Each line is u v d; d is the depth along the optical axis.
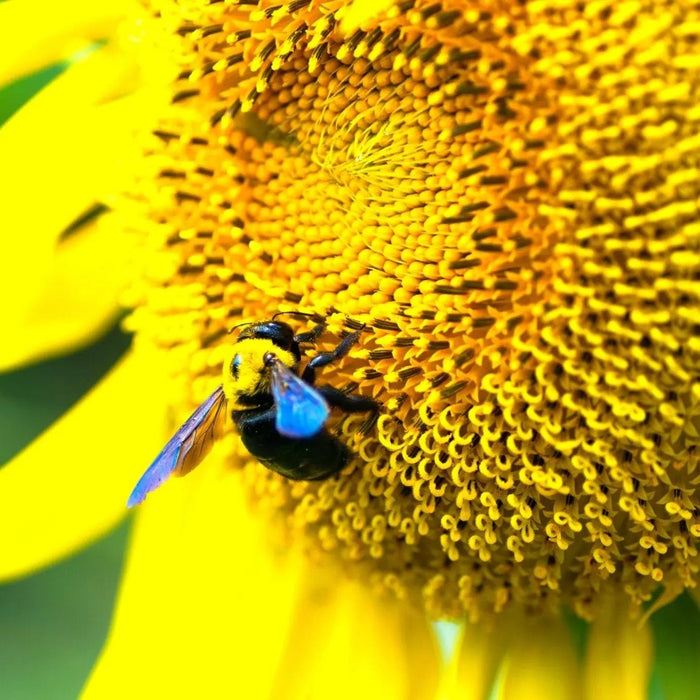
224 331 0.30
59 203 0.32
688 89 0.27
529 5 0.27
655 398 0.28
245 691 0.32
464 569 0.30
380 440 0.29
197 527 0.33
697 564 0.29
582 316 0.28
